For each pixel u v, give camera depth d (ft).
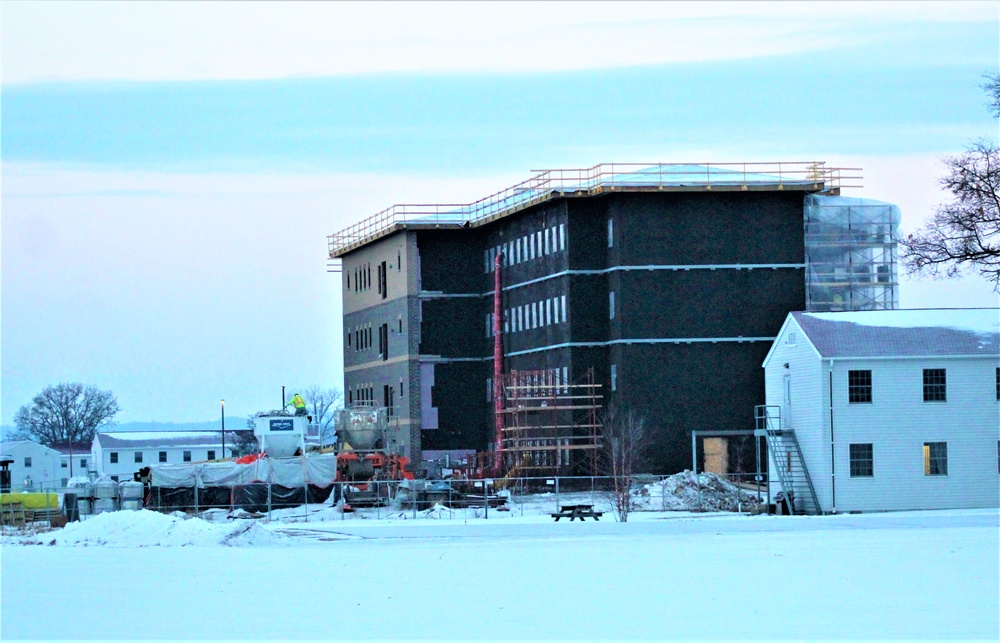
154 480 280.10
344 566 152.35
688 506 268.62
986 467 253.03
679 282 320.29
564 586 132.36
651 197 321.11
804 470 258.37
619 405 319.27
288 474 286.66
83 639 109.40
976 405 253.85
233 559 162.61
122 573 148.15
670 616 114.73
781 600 121.60
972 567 140.67
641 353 317.83
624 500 239.91
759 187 318.86
